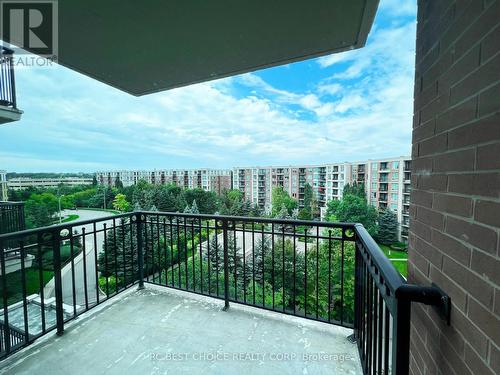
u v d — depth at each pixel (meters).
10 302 6.30
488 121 0.66
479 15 0.71
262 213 25.95
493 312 0.62
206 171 36.59
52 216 15.04
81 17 1.44
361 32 1.60
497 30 0.63
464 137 0.77
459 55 0.81
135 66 2.05
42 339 1.84
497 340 0.60
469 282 0.73
